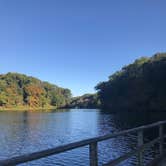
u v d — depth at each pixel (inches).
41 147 1657.2
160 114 4291.3
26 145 1742.1
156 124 369.4
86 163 1040.2
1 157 1387.8
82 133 2284.7
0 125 3319.4
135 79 5600.4
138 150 306.7
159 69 4936.0
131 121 3225.9
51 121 3823.8
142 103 5260.8
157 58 5900.6
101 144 1428.4
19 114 6225.4
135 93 5442.9
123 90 6053.2
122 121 3294.8
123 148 1326.3
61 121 3762.3
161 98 4852.4
